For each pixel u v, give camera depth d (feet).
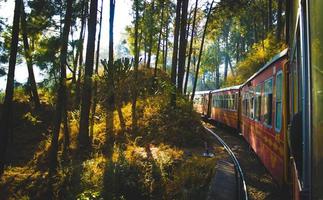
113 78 89.04
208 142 68.28
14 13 60.59
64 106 67.97
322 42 6.82
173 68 85.87
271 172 37.52
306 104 8.39
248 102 63.31
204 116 135.54
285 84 28.76
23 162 70.18
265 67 41.24
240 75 133.28
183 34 83.05
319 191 7.16
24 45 77.82
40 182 55.67
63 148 67.77
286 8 15.72
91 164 52.54
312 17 7.62
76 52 69.92
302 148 9.29
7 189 55.83
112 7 84.58
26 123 91.56
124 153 54.34
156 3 102.37
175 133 67.26
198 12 107.76
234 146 69.15
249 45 192.95
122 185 42.14
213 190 36.11
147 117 77.46
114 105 89.86
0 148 61.46
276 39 108.78
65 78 59.72
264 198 35.70
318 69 7.17
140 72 112.27
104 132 74.84
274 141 35.32
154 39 118.93
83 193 40.81
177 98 80.33
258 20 142.92
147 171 44.80
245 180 42.29
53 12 69.56
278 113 33.14
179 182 40.32
